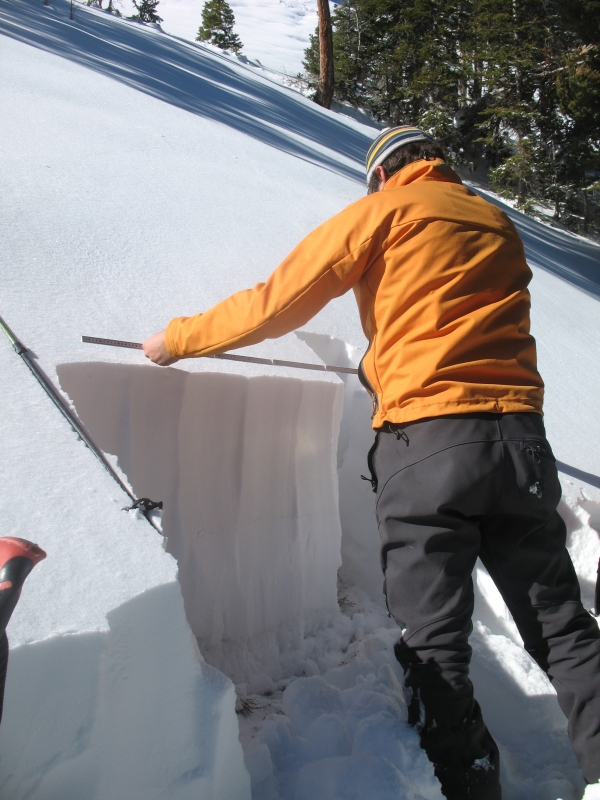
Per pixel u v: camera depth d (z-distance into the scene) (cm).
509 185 2356
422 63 2706
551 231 1711
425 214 141
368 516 244
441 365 135
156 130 486
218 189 392
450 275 139
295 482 200
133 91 629
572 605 145
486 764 134
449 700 133
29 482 125
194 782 105
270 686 174
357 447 254
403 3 2836
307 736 148
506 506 135
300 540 198
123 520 122
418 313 138
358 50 2797
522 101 2323
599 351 432
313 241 145
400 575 138
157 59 1080
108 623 100
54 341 175
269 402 191
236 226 341
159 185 361
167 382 173
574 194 2283
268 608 187
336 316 296
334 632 198
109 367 166
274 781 135
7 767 89
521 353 143
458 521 134
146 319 212
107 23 1323
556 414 315
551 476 138
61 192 297
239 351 211
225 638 178
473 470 130
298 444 202
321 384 202
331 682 175
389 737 135
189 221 321
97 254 247
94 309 206
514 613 148
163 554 116
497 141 2395
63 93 489
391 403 140
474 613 215
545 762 159
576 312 520
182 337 155
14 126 367
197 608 172
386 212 141
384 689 156
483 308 140
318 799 128
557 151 2319
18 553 79
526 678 178
